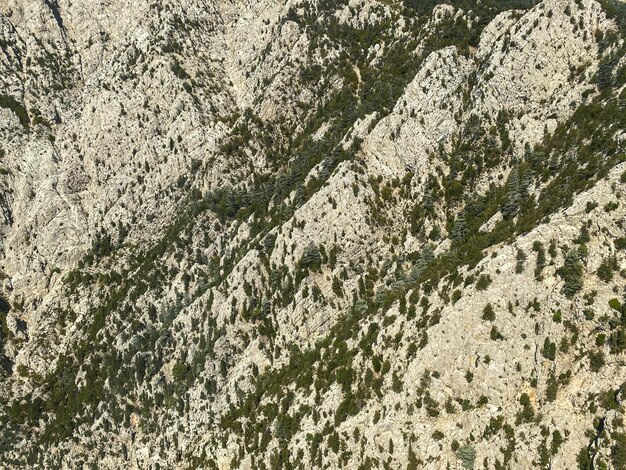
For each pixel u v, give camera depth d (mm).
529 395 85562
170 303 157375
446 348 94312
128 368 147000
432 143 136000
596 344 81938
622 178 89750
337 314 127375
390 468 92000
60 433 146125
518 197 112062
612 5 134375
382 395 99500
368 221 131750
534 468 79625
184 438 131750
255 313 134375
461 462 85688
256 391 125688
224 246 165625
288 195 152250
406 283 117312
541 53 129750
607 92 115750
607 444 73750
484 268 97125
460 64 144625
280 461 107500
